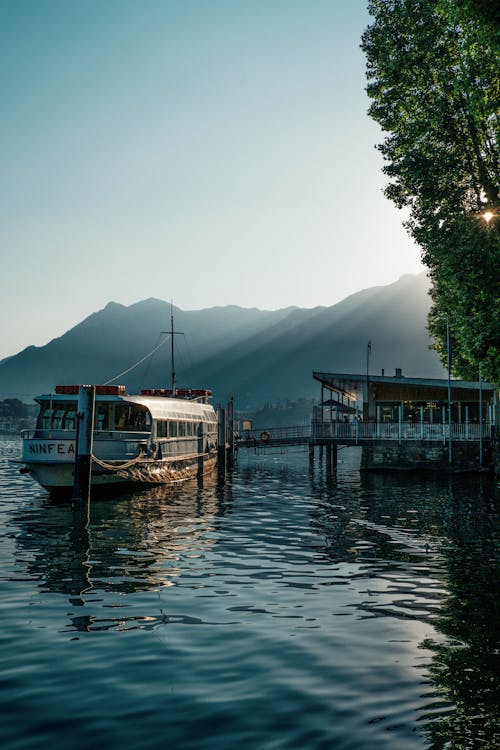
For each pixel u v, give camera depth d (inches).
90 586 540.1
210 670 348.5
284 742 268.1
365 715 293.1
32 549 714.2
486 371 1209.4
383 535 809.5
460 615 454.0
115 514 1011.9
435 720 288.2
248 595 509.4
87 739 271.6
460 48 1118.4
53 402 1272.1
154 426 1368.1
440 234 1312.7
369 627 425.4
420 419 2070.6
